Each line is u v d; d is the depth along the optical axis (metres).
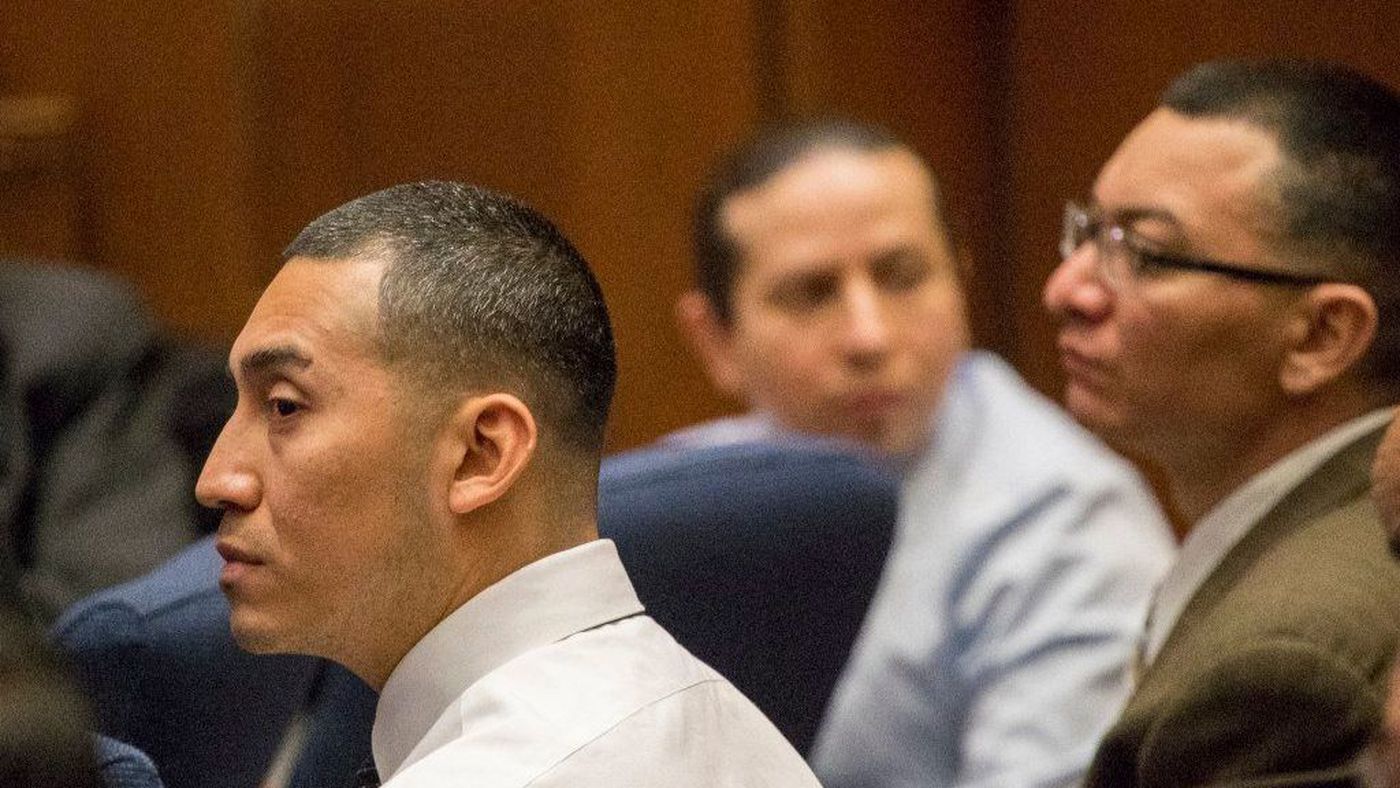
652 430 10.44
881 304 7.27
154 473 7.79
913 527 7.38
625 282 10.38
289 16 10.43
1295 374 4.97
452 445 3.75
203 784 4.48
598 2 10.22
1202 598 4.85
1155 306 4.99
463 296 3.76
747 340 7.40
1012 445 7.45
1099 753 4.60
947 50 10.06
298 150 10.50
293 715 4.53
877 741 7.25
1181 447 5.12
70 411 7.75
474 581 3.82
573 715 3.68
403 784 3.55
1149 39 9.59
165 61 10.44
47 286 7.99
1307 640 4.24
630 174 10.30
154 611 4.32
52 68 10.49
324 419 3.72
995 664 7.12
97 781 2.74
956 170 10.11
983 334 10.23
